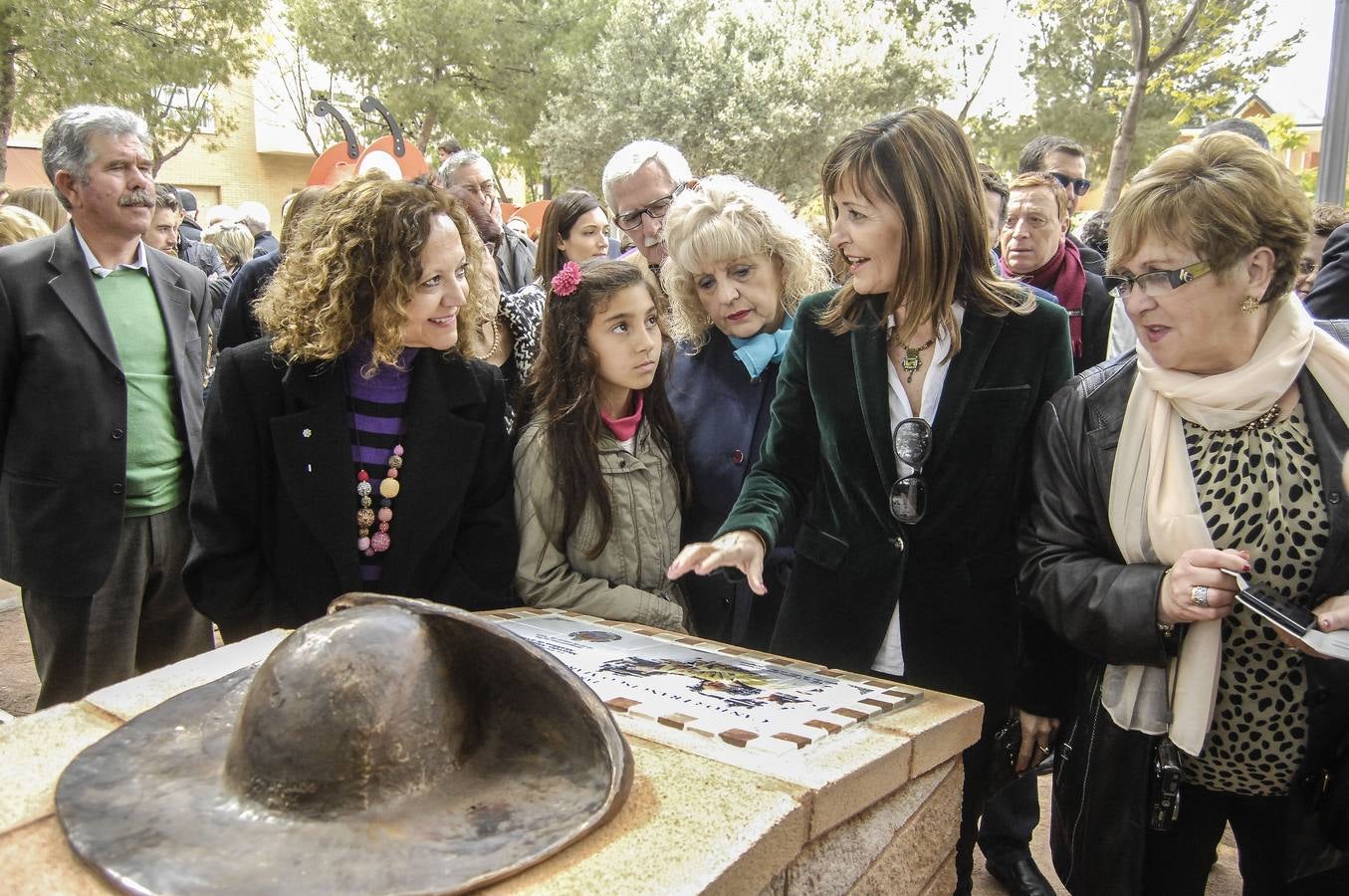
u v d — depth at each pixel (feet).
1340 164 16.11
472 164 13.42
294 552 6.16
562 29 69.56
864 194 5.48
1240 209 4.40
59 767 3.69
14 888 2.95
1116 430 5.16
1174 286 4.59
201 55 45.37
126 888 2.89
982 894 8.18
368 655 3.29
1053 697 5.84
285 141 71.87
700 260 7.14
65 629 8.84
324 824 3.16
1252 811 5.31
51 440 8.56
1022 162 13.70
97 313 8.78
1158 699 4.99
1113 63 51.03
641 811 3.41
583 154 64.69
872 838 4.15
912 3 68.33
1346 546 4.58
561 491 6.55
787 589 6.48
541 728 3.58
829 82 60.18
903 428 5.80
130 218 8.96
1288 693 4.88
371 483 6.22
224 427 6.06
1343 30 15.78
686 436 7.34
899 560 5.91
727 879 3.09
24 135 60.08
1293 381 4.76
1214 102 35.04
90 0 40.75
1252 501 4.75
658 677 4.81
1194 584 4.52
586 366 6.61
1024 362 5.71
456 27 64.39
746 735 4.03
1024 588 5.53
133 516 9.16
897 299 5.54
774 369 7.24
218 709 3.95
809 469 6.48
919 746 4.25
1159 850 5.51
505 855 3.06
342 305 5.74
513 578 6.68
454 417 6.31
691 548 5.47
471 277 6.45
